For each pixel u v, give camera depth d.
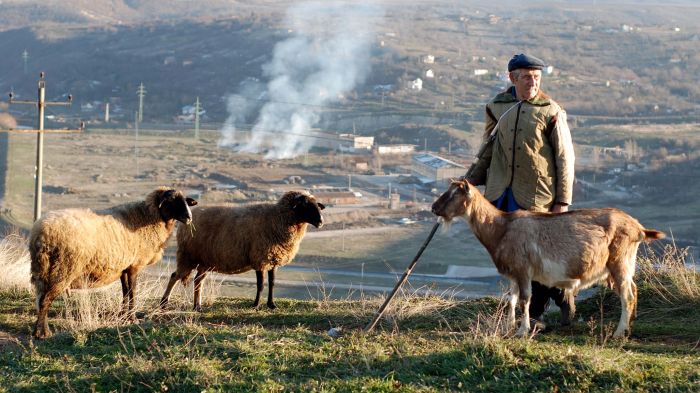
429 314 9.78
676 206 87.12
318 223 11.38
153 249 10.76
